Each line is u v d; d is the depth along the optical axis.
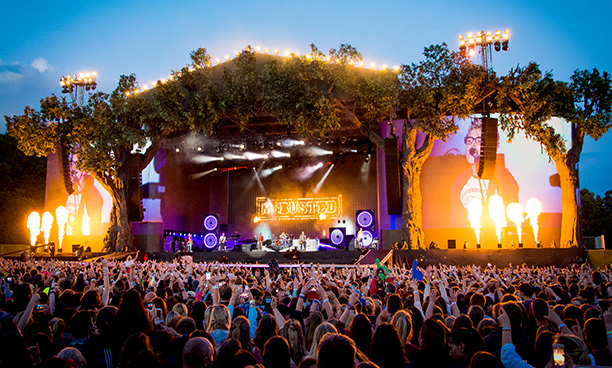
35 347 5.17
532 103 32.38
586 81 33.34
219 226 50.38
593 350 5.54
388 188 34.94
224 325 6.21
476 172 36.47
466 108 33.31
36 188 57.25
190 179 47.53
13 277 13.88
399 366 4.74
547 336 5.53
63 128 37.59
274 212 49.19
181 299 9.33
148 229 41.88
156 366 4.39
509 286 10.93
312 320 6.21
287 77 34.28
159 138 39.91
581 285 12.67
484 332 6.39
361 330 5.44
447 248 35.91
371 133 36.75
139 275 16.17
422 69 33.72
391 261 33.56
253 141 43.41
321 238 47.41
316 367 4.27
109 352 5.67
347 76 34.53
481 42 33.81
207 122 36.94
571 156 34.31
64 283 12.27
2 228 52.56
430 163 37.28
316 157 48.59
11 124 37.97
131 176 38.97
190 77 37.72
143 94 41.47
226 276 13.95
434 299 7.22
